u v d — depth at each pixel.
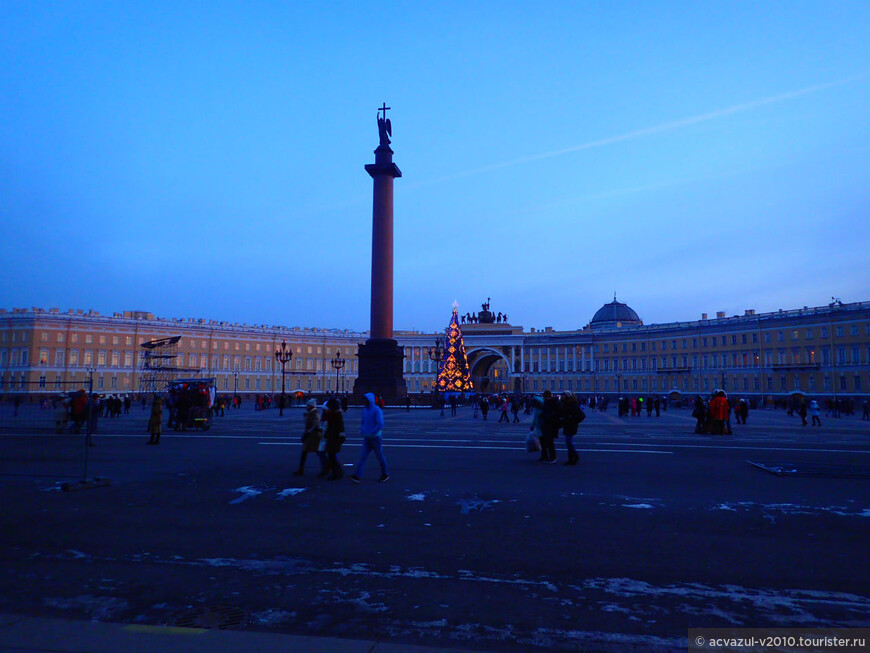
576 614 5.56
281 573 6.73
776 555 7.45
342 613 5.56
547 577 6.62
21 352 92.44
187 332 106.44
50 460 16.59
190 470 14.75
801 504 10.62
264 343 116.62
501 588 6.25
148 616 5.47
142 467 15.27
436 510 10.09
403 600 5.89
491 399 77.38
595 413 61.66
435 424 35.72
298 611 5.61
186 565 7.01
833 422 44.41
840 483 12.98
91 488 12.16
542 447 16.69
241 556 7.39
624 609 5.68
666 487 12.41
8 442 21.12
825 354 84.69
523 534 8.48
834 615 5.57
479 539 8.20
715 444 22.45
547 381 124.25
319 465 15.66
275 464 15.91
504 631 5.18
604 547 7.80
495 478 13.59
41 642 4.80
